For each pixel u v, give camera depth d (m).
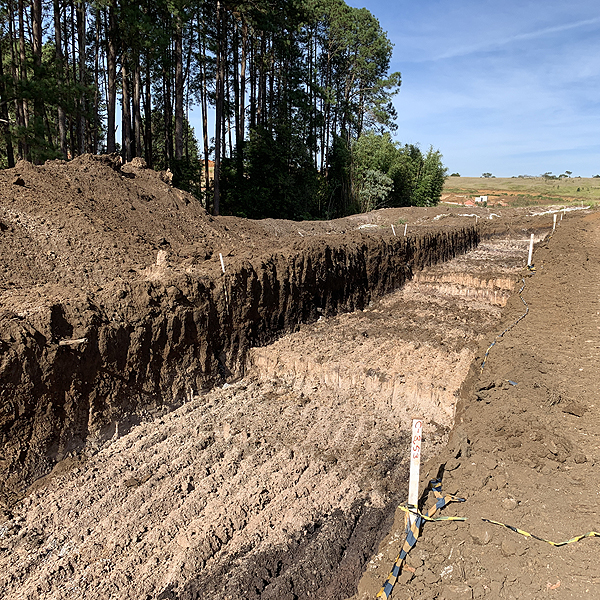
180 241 9.45
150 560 4.05
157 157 28.56
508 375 5.91
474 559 3.37
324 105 33.44
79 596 3.69
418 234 14.05
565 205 39.00
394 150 32.38
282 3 24.27
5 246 6.75
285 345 8.23
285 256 8.85
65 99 13.29
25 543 4.16
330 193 29.81
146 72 21.42
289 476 5.23
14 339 4.79
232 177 23.30
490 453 4.54
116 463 5.29
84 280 6.86
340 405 6.88
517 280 11.93
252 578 3.90
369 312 10.46
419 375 7.08
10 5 15.97
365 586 3.72
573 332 7.32
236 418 6.38
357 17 33.88
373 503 4.94
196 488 4.96
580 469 4.14
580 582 2.97
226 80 25.86
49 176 8.98
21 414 4.77
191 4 17.64
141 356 6.10
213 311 7.24
